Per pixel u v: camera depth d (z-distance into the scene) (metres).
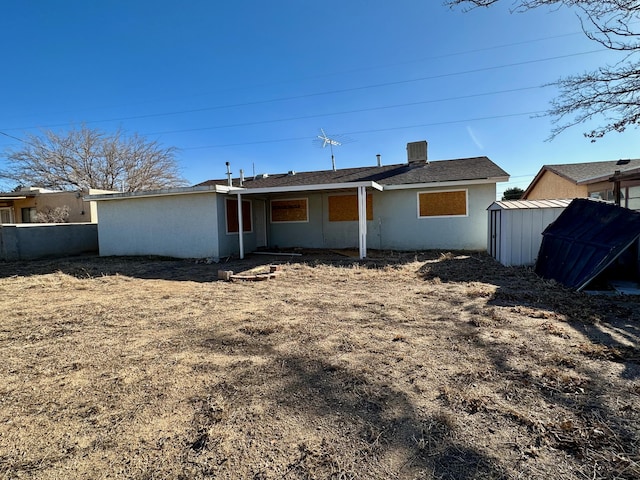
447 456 1.72
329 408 2.21
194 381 2.63
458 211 11.56
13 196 16.53
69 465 1.70
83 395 2.45
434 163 13.84
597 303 4.53
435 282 6.38
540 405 2.16
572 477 1.54
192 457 1.75
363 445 1.82
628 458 1.66
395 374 2.66
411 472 1.61
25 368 2.93
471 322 3.91
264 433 1.95
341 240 13.09
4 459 1.76
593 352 2.94
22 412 2.23
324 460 1.71
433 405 2.20
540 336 3.39
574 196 14.18
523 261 7.65
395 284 6.39
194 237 10.85
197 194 10.71
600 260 5.09
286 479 1.58
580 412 2.07
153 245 11.40
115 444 1.87
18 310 4.96
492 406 2.16
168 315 4.58
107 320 4.39
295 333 3.72
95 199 11.69
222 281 7.18
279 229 13.87
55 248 12.95
